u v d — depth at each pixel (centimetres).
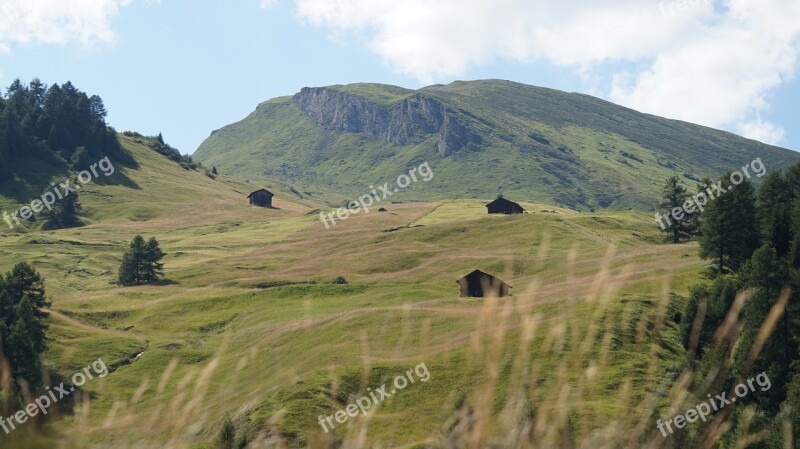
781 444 487
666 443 426
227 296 10650
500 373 460
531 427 422
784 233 8350
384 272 12188
